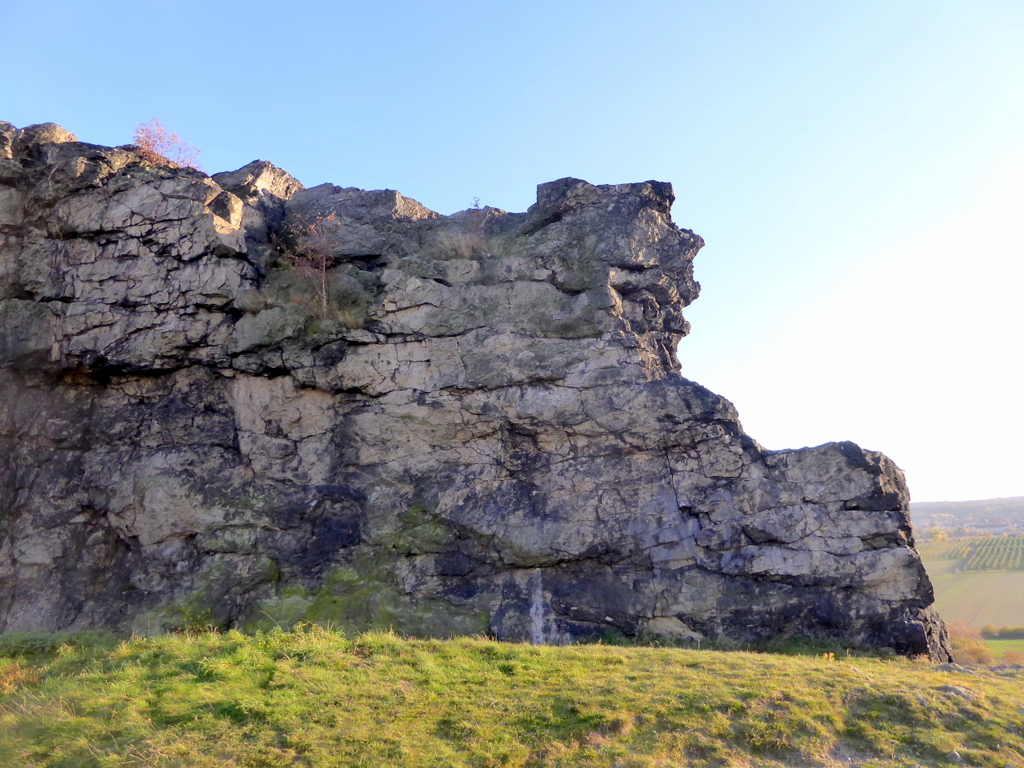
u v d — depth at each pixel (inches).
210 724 289.9
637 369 564.1
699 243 627.5
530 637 508.4
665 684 328.8
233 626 514.0
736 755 273.9
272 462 563.5
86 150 610.9
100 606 522.9
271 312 582.9
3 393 559.5
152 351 568.1
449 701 312.3
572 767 262.8
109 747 279.1
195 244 581.6
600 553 527.2
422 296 595.8
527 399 562.6
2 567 529.0
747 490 527.8
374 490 558.3
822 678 338.6
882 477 518.0
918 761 272.1
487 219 652.7
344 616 512.1
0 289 569.0
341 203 666.8
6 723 302.4
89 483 552.7
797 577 505.4
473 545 538.9
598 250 603.5
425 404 570.6
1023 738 287.1
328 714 297.4
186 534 541.0
